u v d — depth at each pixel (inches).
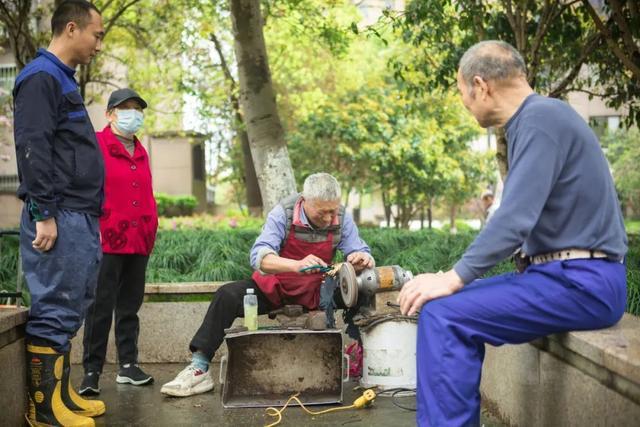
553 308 116.3
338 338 179.9
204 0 494.3
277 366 182.4
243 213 862.5
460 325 118.6
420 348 121.7
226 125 772.0
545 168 113.5
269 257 182.4
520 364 147.0
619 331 119.9
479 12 294.2
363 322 183.0
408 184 746.8
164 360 235.5
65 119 150.9
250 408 175.9
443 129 727.1
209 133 809.5
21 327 153.8
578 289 115.5
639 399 102.8
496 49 122.0
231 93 642.2
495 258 115.2
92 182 153.9
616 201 119.1
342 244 193.8
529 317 117.3
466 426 118.2
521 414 146.9
